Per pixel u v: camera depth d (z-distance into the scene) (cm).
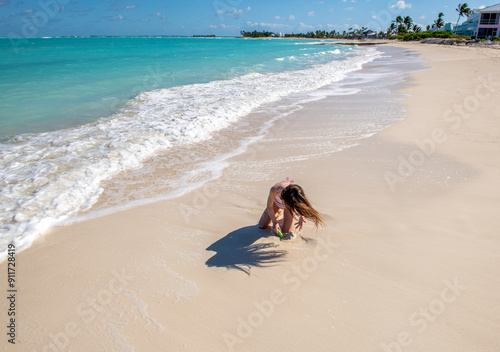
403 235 363
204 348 234
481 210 404
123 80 1577
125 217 423
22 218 417
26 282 304
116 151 648
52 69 1909
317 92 1341
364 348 230
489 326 244
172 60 2744
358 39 13500
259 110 1030
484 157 579
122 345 237
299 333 244
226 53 3962
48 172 550
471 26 9669
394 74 1891
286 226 365
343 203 443
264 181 525
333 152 643
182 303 277
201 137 761
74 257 342
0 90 1227
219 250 351
